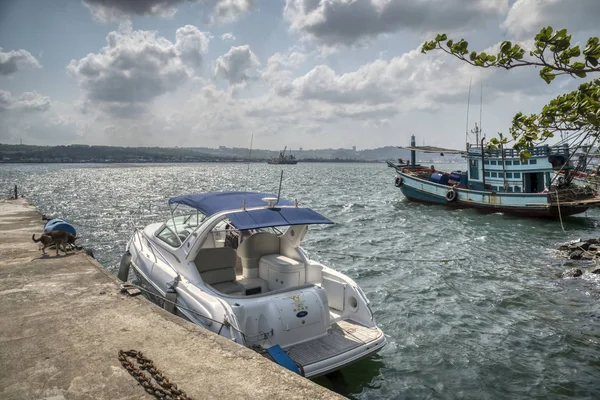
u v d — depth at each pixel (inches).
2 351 166.6
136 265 333.7
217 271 274.4
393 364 269.9
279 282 269.1
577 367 265.7
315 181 2906.0
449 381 249.6
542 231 828.6
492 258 576.4
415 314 357.7
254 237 287.0
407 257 580.4
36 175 3727.9
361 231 805.2
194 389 138.2
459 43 171.8
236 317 213.2
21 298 233.8
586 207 917.2
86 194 1689.2
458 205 1176.8
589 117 163.9
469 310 367.6
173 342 176.4
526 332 319.9
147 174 4276.6
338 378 248.1
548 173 1035.3
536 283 448.1
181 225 350.3
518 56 159.9
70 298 234.1
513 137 234.8
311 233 775.1
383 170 6294.3
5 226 493.0
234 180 3034.0
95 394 134.7
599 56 144.1
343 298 268.8
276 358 205.0
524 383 247.1
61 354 164.1
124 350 167.8
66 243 346.0
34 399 131.4
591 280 455.5
